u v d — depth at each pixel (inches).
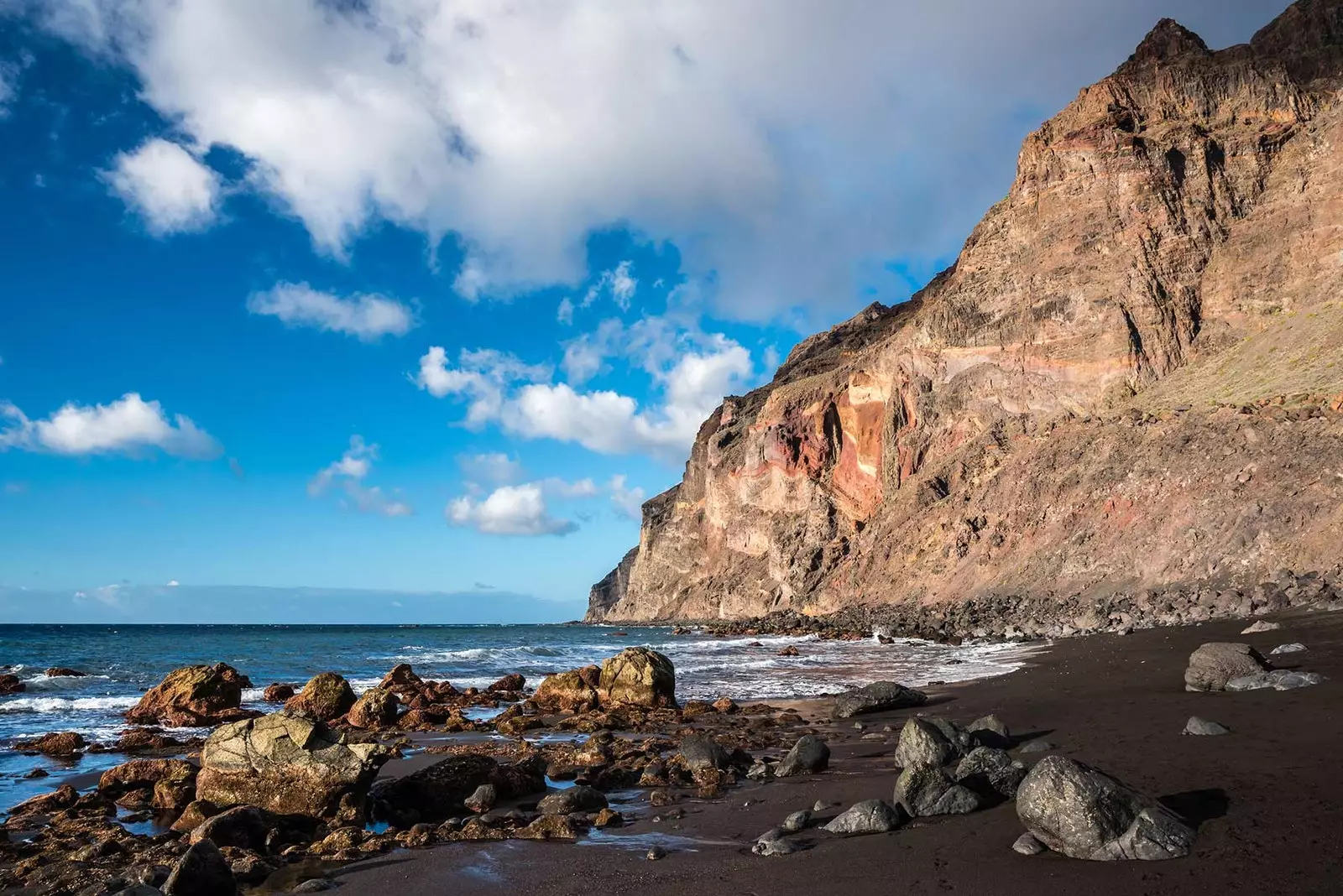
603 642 2819.9
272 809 456.1
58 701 1032.2
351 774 453.7
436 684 1099.3
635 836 389.1
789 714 798.5
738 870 313.3
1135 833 265.6
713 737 676.7
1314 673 553.6
